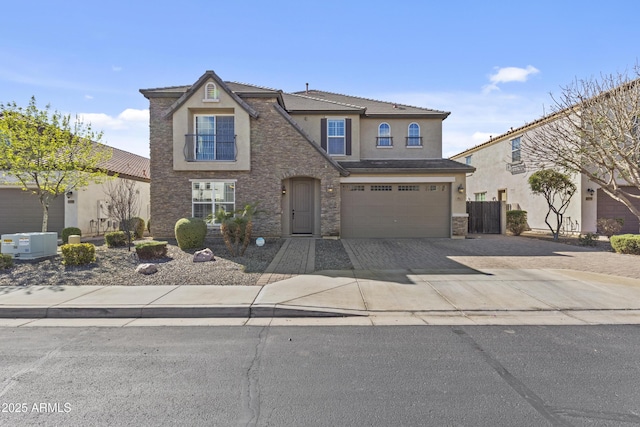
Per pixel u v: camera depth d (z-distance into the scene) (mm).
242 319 5949
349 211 15555
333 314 6055
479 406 3270
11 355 4430
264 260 10328
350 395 3469
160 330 5387
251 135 14906
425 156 18000
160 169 14805
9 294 6922
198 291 7152
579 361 4242
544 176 14992
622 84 11477
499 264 9953
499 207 18094
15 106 11891
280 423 3000
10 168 12430
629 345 4730
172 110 14586
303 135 14852
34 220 16312
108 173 16875
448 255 11367
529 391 3545
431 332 5258
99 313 6082
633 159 11812
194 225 11922
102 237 16547
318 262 10180
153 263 9711
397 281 8023
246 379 3803
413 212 15625
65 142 12312
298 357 4375
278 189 14867
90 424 2992
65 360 4285
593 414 3141
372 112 18062
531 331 5285
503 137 22359
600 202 17219
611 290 7312
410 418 3076
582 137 11922
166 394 3488
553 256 11227
